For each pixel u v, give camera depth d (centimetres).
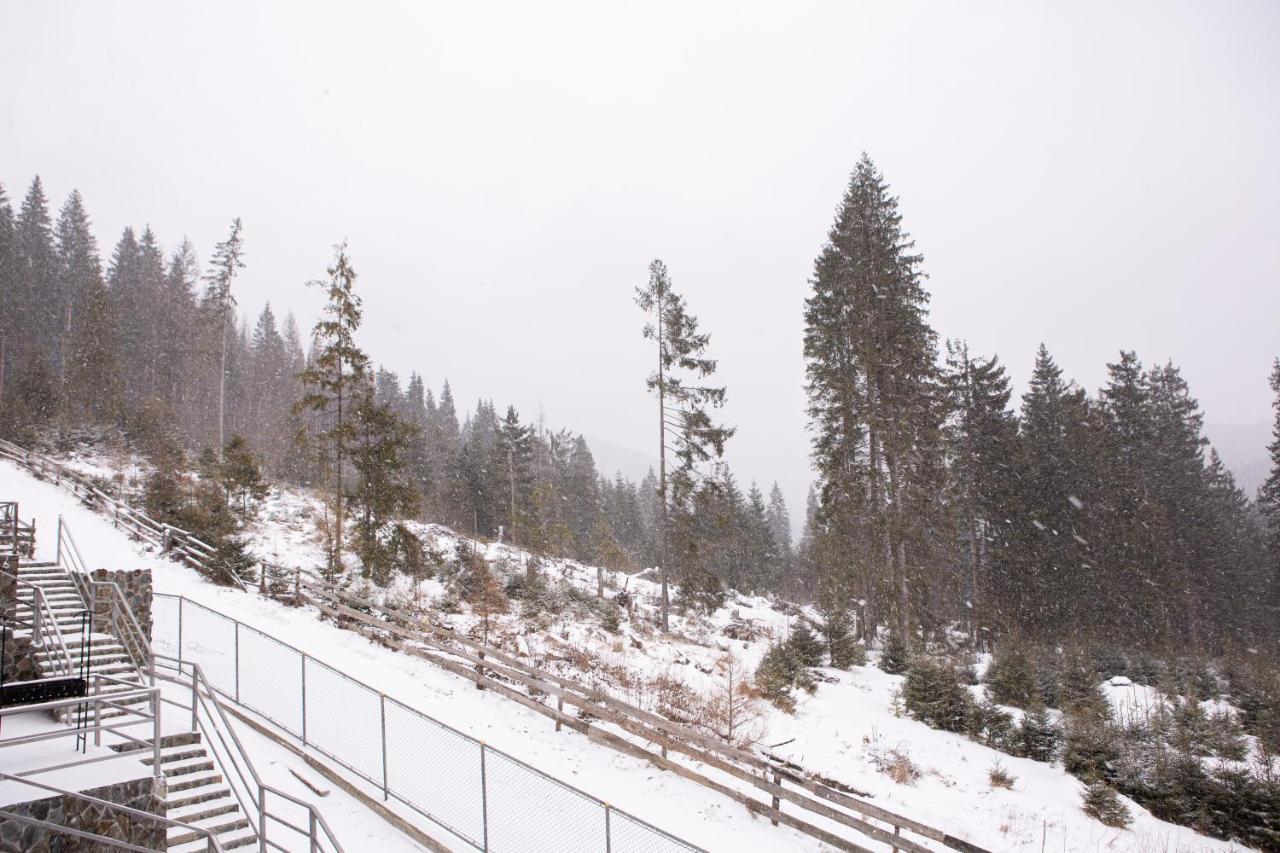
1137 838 1434
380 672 1758
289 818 1073
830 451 3281
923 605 3078
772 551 6656
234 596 2169
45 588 1434
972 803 1530
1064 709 2183
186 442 4828
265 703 1447
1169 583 4041
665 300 3344
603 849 1105
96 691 1037
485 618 2297
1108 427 4516
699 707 1811
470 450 6391
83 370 4325
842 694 2398
